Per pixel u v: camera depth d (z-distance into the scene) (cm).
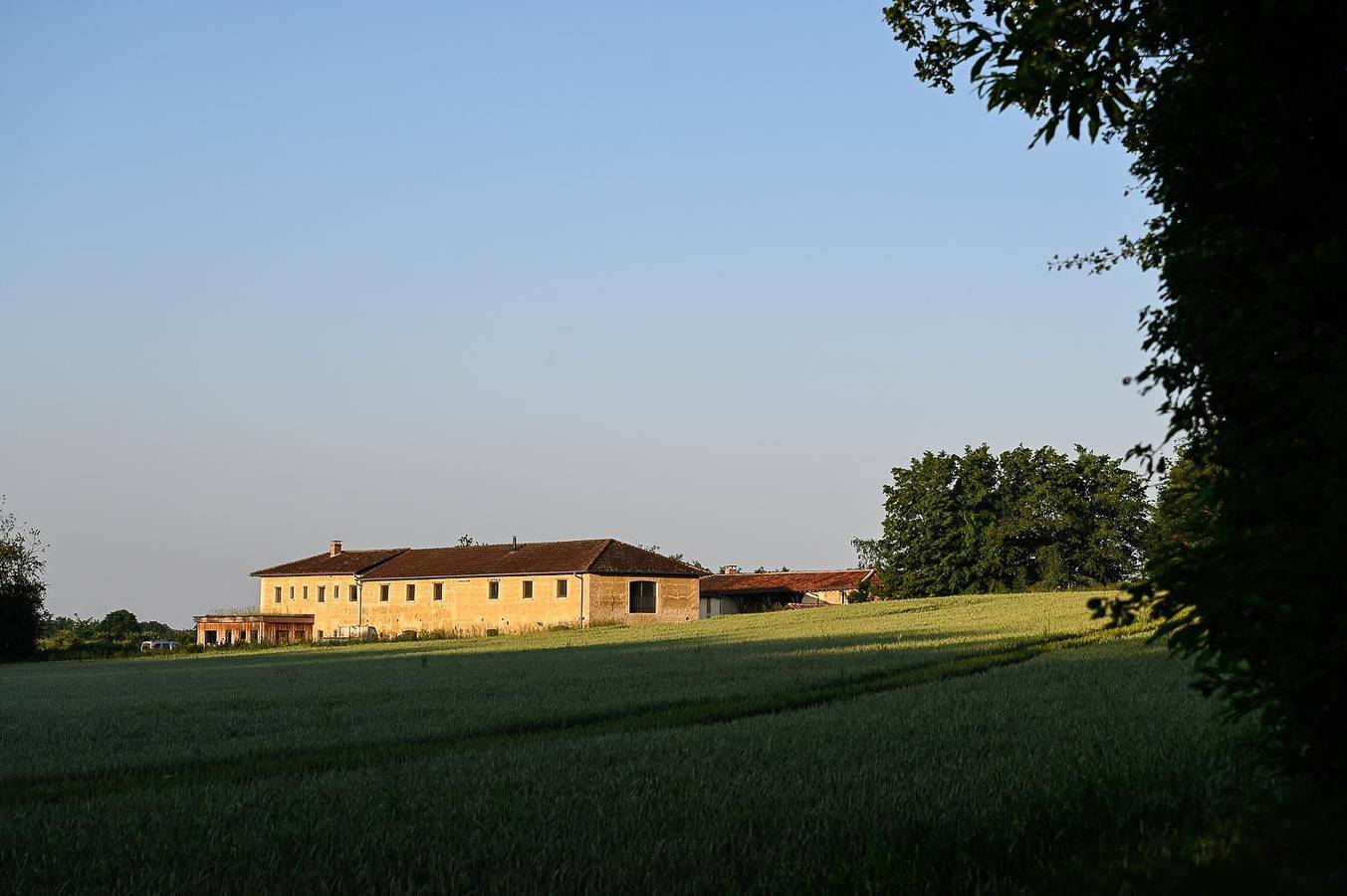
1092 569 8788
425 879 764
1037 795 916
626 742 1388
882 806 905
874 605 6638
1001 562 8875
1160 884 698
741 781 1056
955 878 722
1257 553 599
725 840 816
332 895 738
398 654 4919
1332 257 574
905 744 1275
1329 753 674
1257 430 636
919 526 9231
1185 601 637
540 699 2208
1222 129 675
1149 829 831
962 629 3978
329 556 8950
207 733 1838
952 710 1603
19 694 3097
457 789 1072
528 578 7462
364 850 834
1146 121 717
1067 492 8962
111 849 878
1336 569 554
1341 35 622
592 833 854
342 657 4934
